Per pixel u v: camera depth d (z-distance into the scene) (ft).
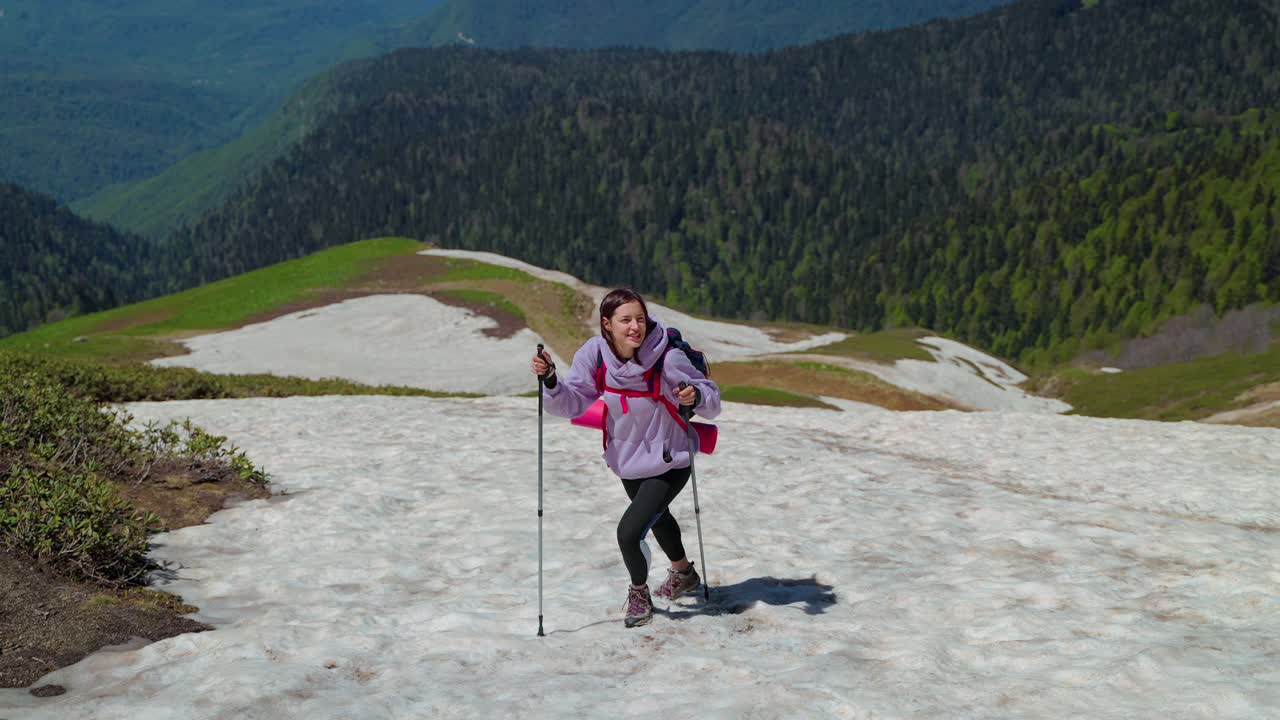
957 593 19.94
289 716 13.42
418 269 340.39
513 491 33.81
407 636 18.08
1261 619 16.87
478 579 22.98
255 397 89.35
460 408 67.15
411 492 33.73
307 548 25.79
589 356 18.38
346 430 52.13
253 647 16.61
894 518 28.99
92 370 75.41
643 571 18.47
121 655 16.65
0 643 16.43
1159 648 14.83
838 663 15.37
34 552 20.56
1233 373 240.32
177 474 33.27
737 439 47.55
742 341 339.36
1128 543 25.02
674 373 17.78
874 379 248.11
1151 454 44.75
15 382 36.60
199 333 268.21
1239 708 12.26
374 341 260.01
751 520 28.91
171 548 25.40
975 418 61.77
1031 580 20.97
